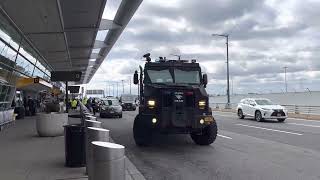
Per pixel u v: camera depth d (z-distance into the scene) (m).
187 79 16.14
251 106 30.89
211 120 15.03
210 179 9.65
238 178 9.68
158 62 16.20
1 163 11.09
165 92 14.82
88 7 25.44
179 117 14.77
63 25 29.80
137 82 16.59
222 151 14.27
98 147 5.63
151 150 14.76
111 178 5.55
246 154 13.45
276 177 9.71
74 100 51.16
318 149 14.41
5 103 25.14
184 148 15.18
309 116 33.78
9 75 29.06
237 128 23.33
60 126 18.19
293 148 14.71
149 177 9.99
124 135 20.45
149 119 14.77
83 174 9.55
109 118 37.97
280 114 28.64
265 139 17.69
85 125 10.73
